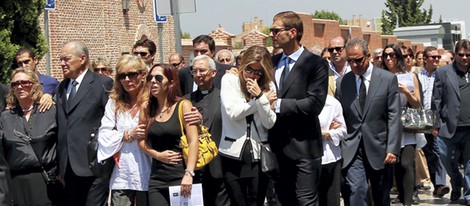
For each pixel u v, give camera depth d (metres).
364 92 8.91
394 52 11.12
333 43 10.54
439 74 11.91
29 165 8.11
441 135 11.92
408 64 12.62
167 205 7.51
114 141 7.71
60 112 8.26
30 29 13.50
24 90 8.16
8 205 6.81
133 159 7.74
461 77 11.76
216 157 7.98
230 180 7.91
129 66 7.71
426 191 13.36
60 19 23.14
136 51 10.29
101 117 8.27
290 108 7.71
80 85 8.26
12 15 12.99
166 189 7.48
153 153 7.47
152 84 7.43
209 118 8.23
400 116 8.92
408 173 10.48
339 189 8.95
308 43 31.36
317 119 8.07
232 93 7.78
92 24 25.09
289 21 7.90
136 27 28.20
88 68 8.41
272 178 8.06
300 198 7.98
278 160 8.06
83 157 8.12
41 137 8.14
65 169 8.18
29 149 8.12
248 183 7.94
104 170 7.82
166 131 7.42
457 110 11.72
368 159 8.84
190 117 7.41
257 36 27.36
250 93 7.61
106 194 8.20
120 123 7.77
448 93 11.78
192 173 7.33
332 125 8.77
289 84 7.86
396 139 8.84
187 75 9.39
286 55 7.99
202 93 8.41
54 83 9.94
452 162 11.97
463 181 12.11
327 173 8.83
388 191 9.21
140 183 7.73
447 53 15.84
